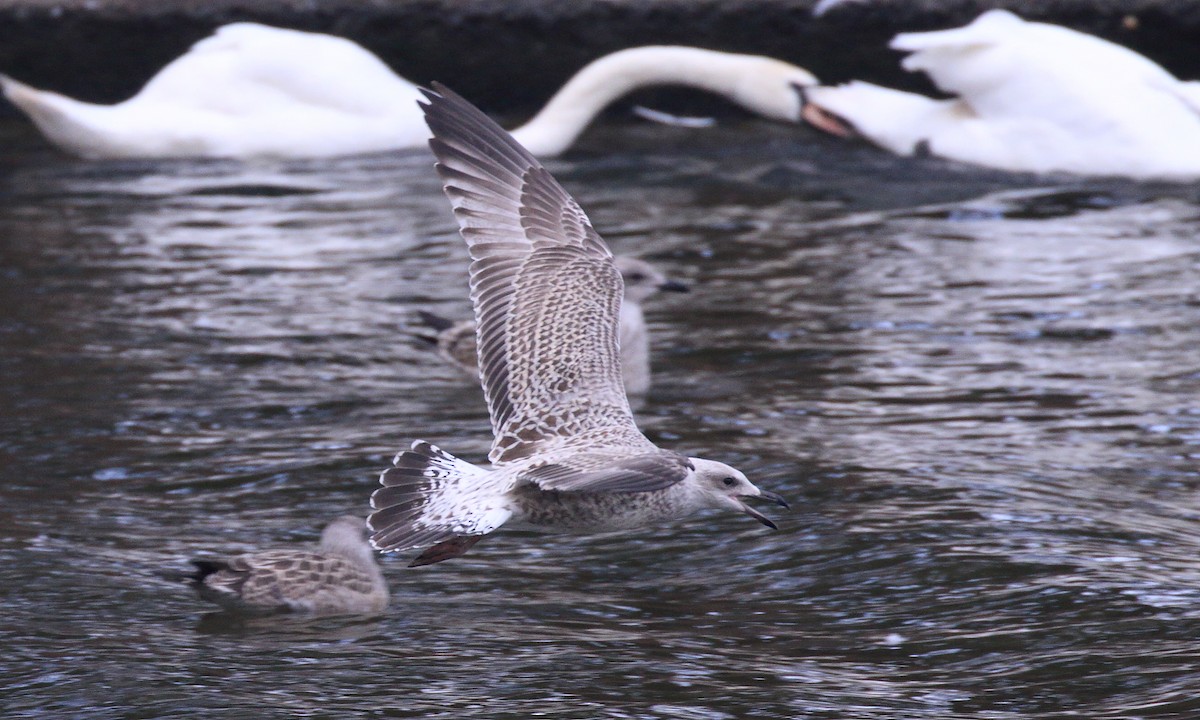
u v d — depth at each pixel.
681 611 10.09
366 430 13.24
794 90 22.36
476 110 8.76
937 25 23.91
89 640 9.50
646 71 22.36
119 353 15.05
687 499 8.60
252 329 15.80
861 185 21.03
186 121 22.02
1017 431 13.11
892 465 12.36
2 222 19.28
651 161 22.17
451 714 8.61
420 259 18.20
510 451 7.80
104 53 24.08
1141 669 9.05
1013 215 19.67
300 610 9.93
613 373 8.06
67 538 11.05
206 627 9.77
